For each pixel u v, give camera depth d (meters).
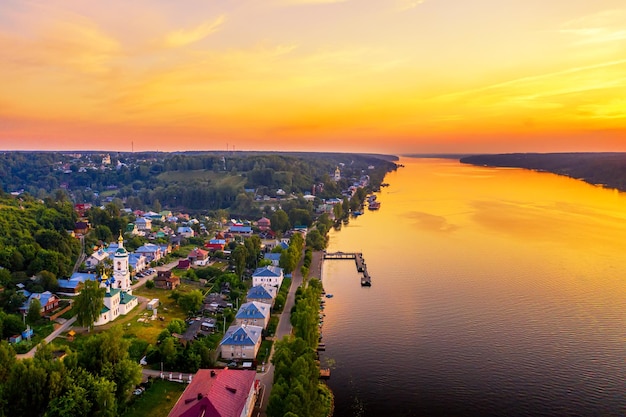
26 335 199.12
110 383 143.75
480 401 168.00
